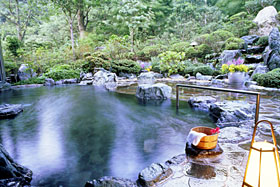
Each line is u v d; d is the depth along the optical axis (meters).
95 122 4.61
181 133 3.71
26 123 4.62
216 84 9.17
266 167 1.25
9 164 2.21
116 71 12.71
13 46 13.81
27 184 2.17
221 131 3.36
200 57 13.93
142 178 2.08
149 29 21.56
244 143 2.96
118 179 2.14
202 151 2.65
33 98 7.53
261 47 11.13
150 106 5.87
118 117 4.93
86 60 13.40
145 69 13.73
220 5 22.56
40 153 3.07
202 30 17.81
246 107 4.30
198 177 2.14
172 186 2.00
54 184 2.26
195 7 21.88
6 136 3.80
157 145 3.23
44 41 20.14
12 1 19.50
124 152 3.02
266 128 3.50
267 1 16.45
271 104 5.25
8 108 5.42
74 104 6.47
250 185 1.31
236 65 9.02
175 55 12.29
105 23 21.05
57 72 12.08
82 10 19.33
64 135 3.83
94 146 3.29
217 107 4.47
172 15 21.48
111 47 14.58
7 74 11.50
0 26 20.58
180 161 2.50
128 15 18.22
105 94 8.00
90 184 2.08
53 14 20.42
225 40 13.59
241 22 14.77
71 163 2.74
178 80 11.24
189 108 5.43
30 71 11.78
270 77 7.32
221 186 1.97
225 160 2.48
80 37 21.06
